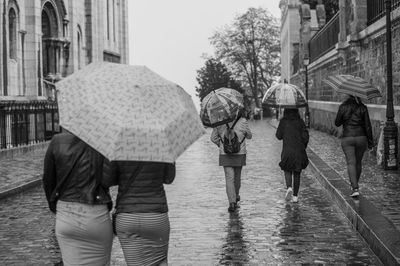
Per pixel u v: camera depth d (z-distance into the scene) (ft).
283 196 46.57
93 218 18.84
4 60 106.42
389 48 54.54
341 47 89.56
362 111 40.01
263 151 93.35
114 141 17.46
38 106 104.27
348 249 29.73
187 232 34.06
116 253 29.86
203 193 49.08
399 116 57.16
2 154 81.82
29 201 47.85
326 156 70.79
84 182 18.85
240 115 40.24
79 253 19.07
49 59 137.80
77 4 155.84
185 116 18.78
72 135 19.16
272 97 43.04
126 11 210.79
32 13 117.80
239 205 42.73
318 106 129.70
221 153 40.50
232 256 28.73
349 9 87.97
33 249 31.07
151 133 17.76
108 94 18.31
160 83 19.04
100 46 175.63
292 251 29.48
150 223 19.12
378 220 32.07
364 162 61.11
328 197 45.75
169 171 19.67
